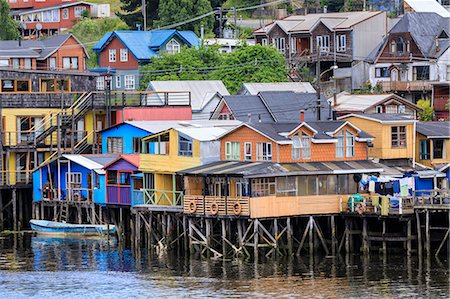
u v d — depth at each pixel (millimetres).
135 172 148375
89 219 155250
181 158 144250
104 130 165375
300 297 116125
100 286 122938
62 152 169625
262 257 135000
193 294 118250
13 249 146250
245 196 133500
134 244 146000
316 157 141500
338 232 139875
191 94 192125
